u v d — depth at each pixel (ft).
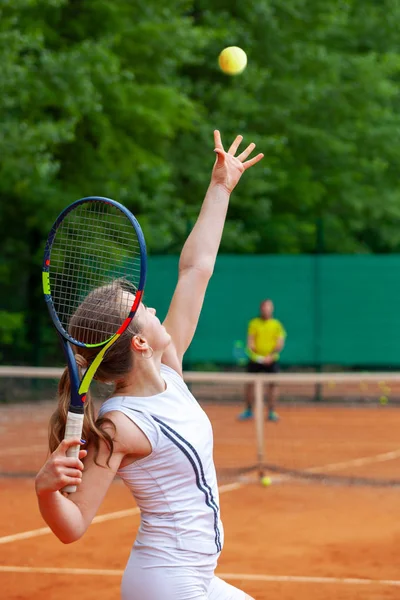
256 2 110.42
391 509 41.88
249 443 64.44
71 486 12.60
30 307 97.04
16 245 96.48
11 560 31.91
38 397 94.84
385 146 121.39
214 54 108.06
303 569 30.91
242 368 104.58
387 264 91.04
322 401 92.73
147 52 91.81
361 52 130.41
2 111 78.07
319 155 119.44
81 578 29.55
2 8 77.41
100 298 13.94
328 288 91.91
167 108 89.56
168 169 91.50
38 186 84.33
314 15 116.06
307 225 119.24
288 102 112.78
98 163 90.84
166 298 91.97
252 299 92.48
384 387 101.55
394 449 61.67
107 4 88.99
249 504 42.98
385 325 90.99
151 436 13.09
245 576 29.96
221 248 107.34
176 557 13.24
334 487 47.85
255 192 107.55
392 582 29.27
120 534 36.14
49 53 79.61
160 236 92.32
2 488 47.16
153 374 13.78
